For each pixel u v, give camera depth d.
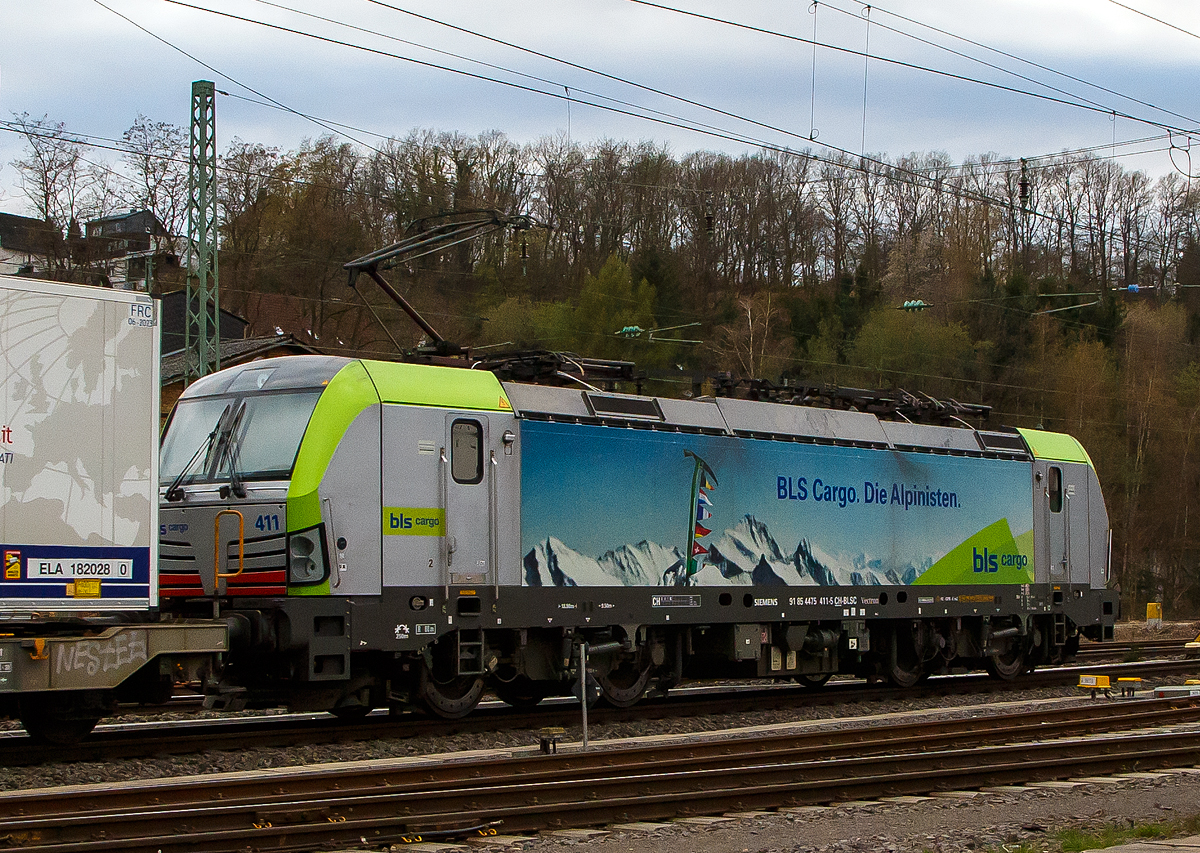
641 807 9.97
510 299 49.47
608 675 16.73
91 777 11.59
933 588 20.22
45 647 11.24
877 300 58.66
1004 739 14.02
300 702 14.30
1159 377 57.25
